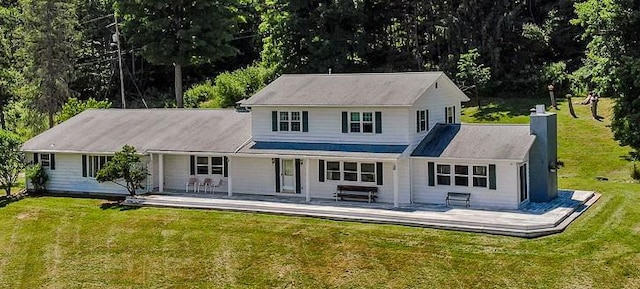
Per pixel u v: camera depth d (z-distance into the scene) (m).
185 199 28.27
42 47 46.31
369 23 51.69
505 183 24.67
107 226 25.67
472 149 25.58
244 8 63.81
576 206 25.06
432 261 20.25
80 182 31.75
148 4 46.78
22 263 22.77
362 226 23.55
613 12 33.66
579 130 37.03
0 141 32.03
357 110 27.20
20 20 52.59
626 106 33.66
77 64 57.19
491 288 18.52
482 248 20.83
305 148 27.64
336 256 21.16
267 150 27.95
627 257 19.81
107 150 30.66
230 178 28.78
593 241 21.03
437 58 50.88
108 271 21.55
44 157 32.62
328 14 47.94
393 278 19.50
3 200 31.31
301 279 19.92
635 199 26.16
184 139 30.58
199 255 22.12
